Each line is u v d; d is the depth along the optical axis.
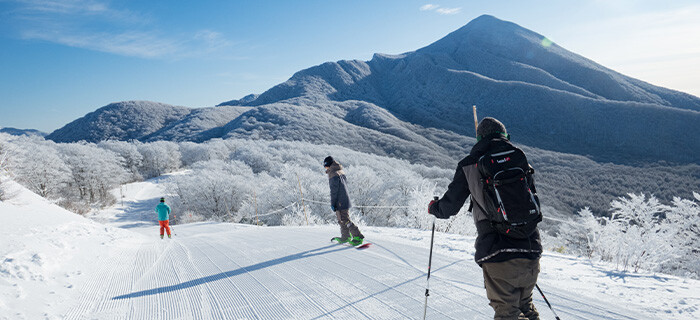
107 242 7.34
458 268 4.70
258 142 124.00
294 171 33.84
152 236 12.18
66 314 3.50
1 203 8.86
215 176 49.84
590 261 5.69
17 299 3.58
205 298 3.94
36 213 8.60
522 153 2.23
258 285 4.31
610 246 6.89
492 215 2.18
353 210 27.52
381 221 32.62
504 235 2.18
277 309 3.52
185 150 116.88
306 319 3.25
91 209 54.31
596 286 4.02
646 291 3.81
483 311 3.25
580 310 3.21
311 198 31.44
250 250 6.57
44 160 53.19
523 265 2.15
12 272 4.20
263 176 52.91
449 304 3.44
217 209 49.06
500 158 2.17
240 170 66.31
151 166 103.50
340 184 6.21
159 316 3.46
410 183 33.22
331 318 3.25
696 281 4.29
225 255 6.24
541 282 4.16
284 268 5.03
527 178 2.21
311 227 10.23
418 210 14.26
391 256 5.45
